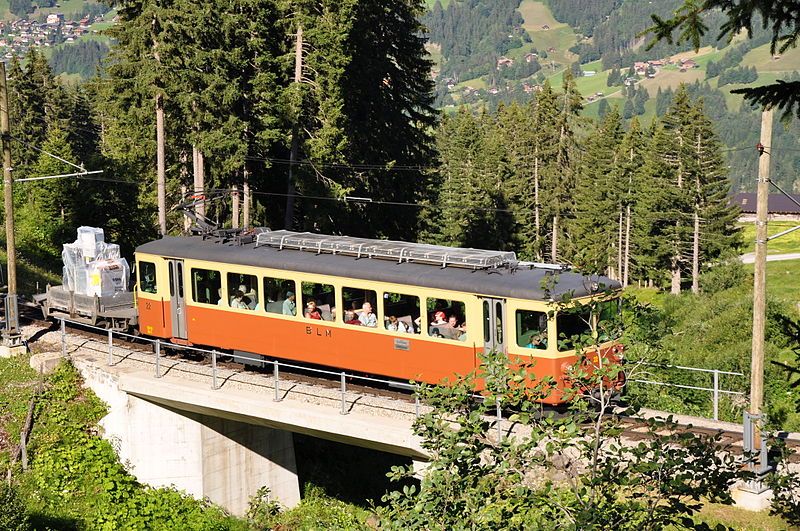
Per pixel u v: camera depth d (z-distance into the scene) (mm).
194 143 43750
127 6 44375
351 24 42406
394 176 48656
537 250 73375
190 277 27828
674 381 28562
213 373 25250
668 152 73000
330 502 29922
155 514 25266
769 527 17719
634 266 76625
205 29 42406
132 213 55562
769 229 103375
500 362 12547
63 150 54750
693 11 8344
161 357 28625
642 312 12484
